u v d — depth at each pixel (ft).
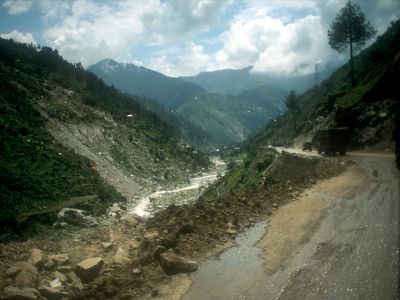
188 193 296.51
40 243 43.16
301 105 567.59
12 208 129.39
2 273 33.53
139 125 588.91
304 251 37.93
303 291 29.53
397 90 148.46
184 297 30.07
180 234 43.93
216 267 35.86
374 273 31.12
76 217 113.80
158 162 453.99
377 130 142.41
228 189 194.70
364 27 207.31
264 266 35.22
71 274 34.06
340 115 174.40
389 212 47.91
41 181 176.96
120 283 32.45
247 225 48.65
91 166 265.54
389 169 81.66
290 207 56.39
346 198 58.95
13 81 404.57
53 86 493.36
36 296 29.73
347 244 38.40
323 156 126.31
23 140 230.89
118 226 53.72
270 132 603.26
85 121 421.59
